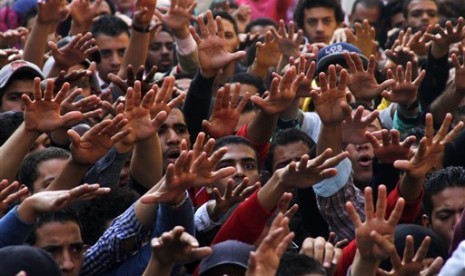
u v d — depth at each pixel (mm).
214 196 8602
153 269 6723
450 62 11844
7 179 7945
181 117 9898
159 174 8719
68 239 7625
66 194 7012
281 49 11844
